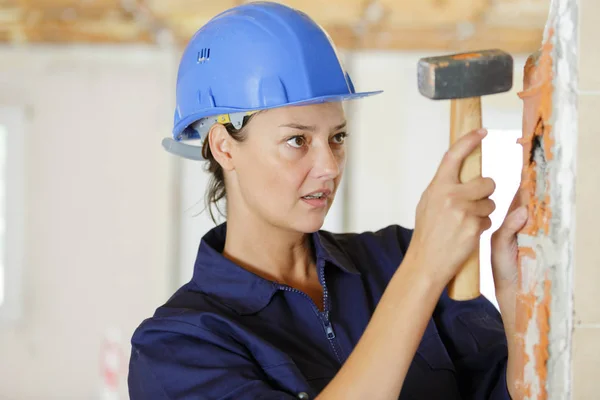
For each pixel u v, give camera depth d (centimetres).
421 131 479
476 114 96
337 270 143
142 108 481
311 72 126
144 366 124
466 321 143
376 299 144
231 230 142
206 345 122
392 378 97
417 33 435
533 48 446
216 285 135
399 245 152
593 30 94
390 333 98
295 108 123
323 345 132
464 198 95
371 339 99
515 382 112
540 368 101
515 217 105
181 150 162
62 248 476
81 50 475
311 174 125
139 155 481
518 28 428
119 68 479
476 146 96
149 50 477
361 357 98
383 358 97
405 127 479
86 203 478
